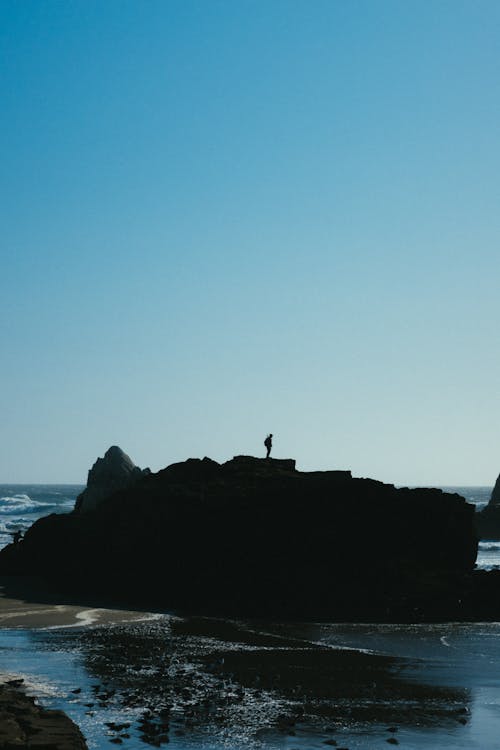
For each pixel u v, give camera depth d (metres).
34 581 63.88
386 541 57.41
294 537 57.25
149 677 32.75
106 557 60.19
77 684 31.28
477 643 42.91
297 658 37.94
